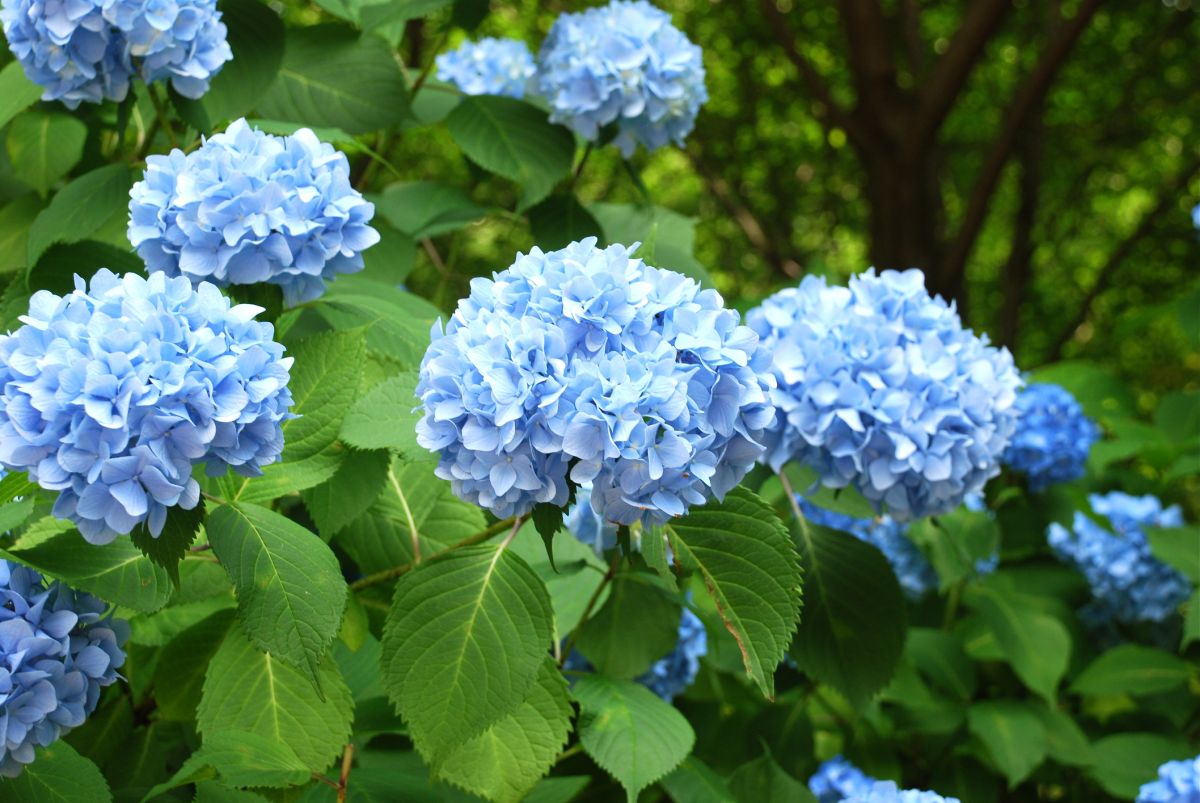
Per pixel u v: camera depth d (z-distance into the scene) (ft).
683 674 5.69
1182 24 23.17
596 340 4.17
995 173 17.81
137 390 4.02
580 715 4.77
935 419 5.07
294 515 5.27
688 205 26.76
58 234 5.27
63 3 4.92
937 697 7.20
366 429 4.59
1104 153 25.48
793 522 5.46
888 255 18.33
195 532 4.21
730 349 4.25
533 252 4.40
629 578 5.28
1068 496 7.53
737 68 25.29
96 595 4.28
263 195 4.62
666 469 4.13
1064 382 10.38
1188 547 7.20
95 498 4.03
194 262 4.63
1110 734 7.50
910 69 20.84
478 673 4.36
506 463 4.15
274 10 5.68
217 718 4.54
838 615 5.36
